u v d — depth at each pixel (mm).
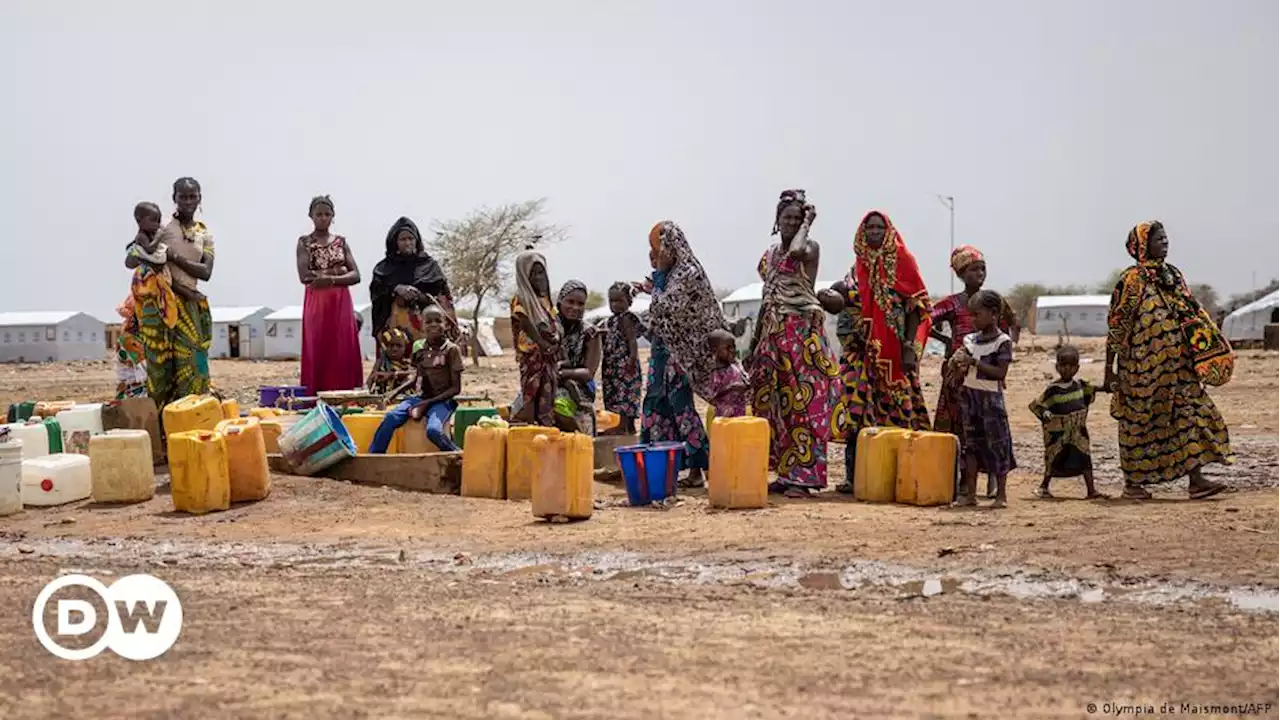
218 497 10820
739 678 5395
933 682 5301
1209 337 10680
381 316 16312
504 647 5977
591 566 8203
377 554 8805
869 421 11586
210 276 13711
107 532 9922
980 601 6891
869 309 11445
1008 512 10086
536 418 12891
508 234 60531
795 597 7055
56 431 12953
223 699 5262
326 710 5074
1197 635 6031
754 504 10500
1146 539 8531
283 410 15352
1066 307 77375
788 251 11234
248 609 6938
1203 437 10797
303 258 16188
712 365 11766
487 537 9430
